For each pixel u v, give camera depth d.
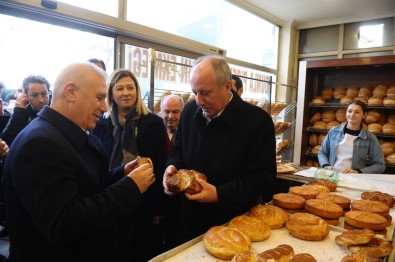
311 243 1.06
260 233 1.05
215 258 0.93
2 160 1.56
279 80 4.98
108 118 1.70
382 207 1.29
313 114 3.60
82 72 0.92
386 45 4.18
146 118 1.65
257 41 4.64
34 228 0.88
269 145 1.25
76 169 0.89
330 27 4.66
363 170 2.29
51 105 0.95
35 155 0.79
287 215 1.25
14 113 1.84
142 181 0.98
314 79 3.64
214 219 1.31
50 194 0.78
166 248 1.69
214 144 1.27
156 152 1.65
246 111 1.27
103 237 1.15
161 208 1.64
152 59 1.97
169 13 3.17
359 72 3.42
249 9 4.16
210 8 3.73
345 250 1.01
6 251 2.08
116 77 1.61
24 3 1.90
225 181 1.26
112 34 2.61
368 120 3.16
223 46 4.04
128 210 0.93
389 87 3.15
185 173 1.15
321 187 1.58
